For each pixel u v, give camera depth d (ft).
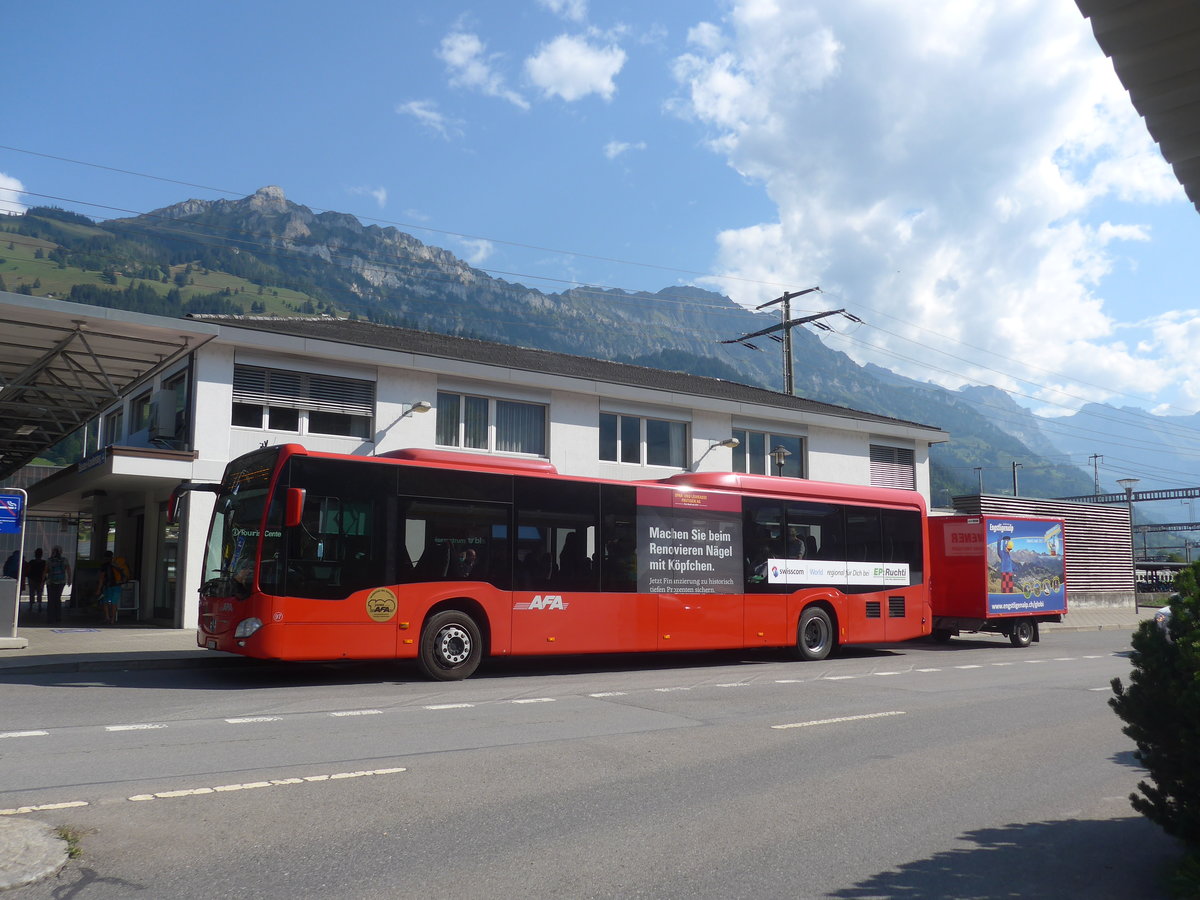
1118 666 54.90
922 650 67.41
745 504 55.36
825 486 59.41
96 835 17.48
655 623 50.44
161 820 18.57
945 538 73.20
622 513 50.37
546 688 41.37
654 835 18.66
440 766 24.18
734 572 54.13
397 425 75.31
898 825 19.88
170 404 69.67
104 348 59.11
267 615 39.60
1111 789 23.43
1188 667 15.78
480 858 16.90
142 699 35.70
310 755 25.09
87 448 98.84
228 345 67.77
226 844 17.25
